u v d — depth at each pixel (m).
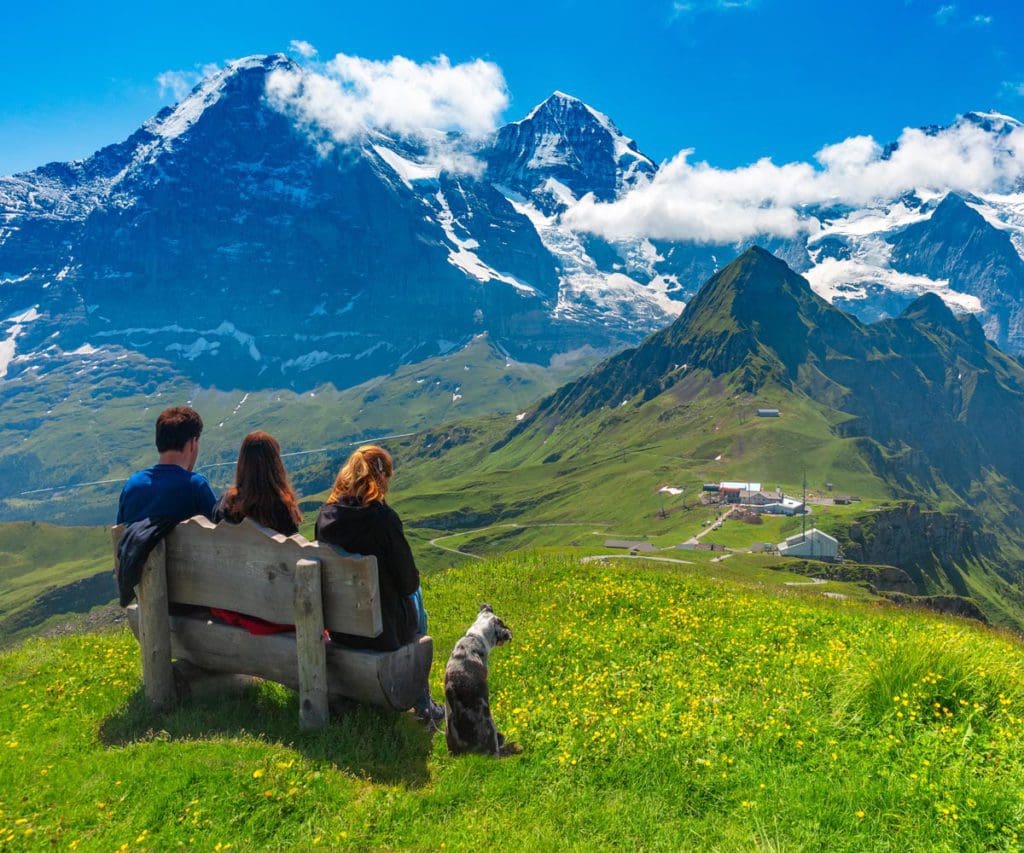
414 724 4.45
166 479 4.61
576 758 4.08
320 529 4.25
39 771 3.98
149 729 4.33
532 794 3.85
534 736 4.41
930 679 4.56
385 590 4.24
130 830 3.49
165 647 4.56
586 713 4.57
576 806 3.74
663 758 4.05
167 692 4.56
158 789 3.69
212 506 4.70
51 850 3.40
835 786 3.81
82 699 4.93
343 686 4.24
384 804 3.66
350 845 3.39
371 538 4.20
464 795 3.81
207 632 4.50
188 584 4.52
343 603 4.14
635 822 3.62
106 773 3.85
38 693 5.20
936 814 3.61
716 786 3.86
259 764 3.81
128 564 4.47
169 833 3.46
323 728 4.18
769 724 4.34
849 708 4.57
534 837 3.49
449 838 3.47
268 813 3.57
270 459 4.41
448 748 4.26
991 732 4.23
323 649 4.18
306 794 3.67
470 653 4.36
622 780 3.95
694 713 4.50
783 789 3.79
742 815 3.65
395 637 4.25
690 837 3.54
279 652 4.32
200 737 4.15
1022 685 4.67
